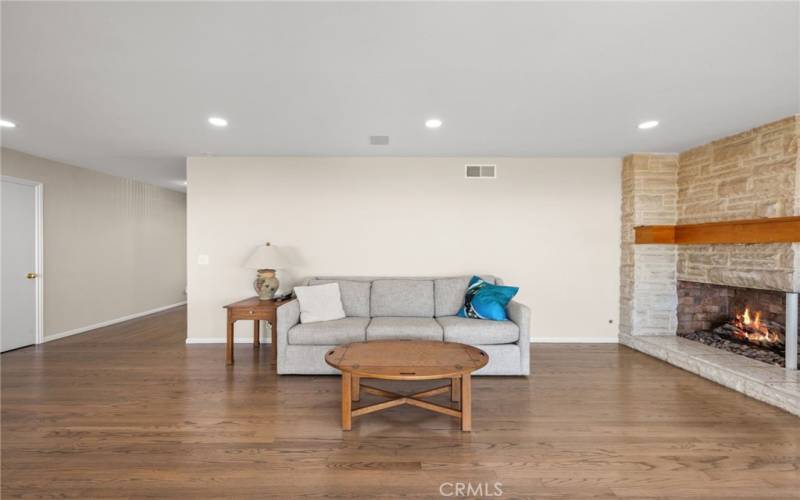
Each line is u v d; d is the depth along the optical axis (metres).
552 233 4.33
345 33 1.82
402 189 4.31
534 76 2.27
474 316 3.52
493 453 2.03
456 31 1.80
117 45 1.92
